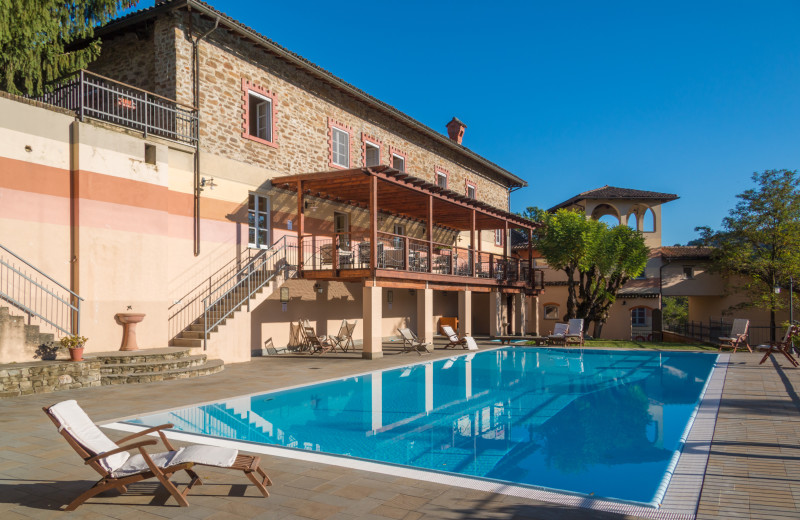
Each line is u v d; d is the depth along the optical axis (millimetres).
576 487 5129
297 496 4363
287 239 16094
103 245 11188
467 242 26625
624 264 24047
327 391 10273
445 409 8984
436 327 24641
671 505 4113
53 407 4254
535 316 25031
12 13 11039
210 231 13867
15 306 9797
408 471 5031
